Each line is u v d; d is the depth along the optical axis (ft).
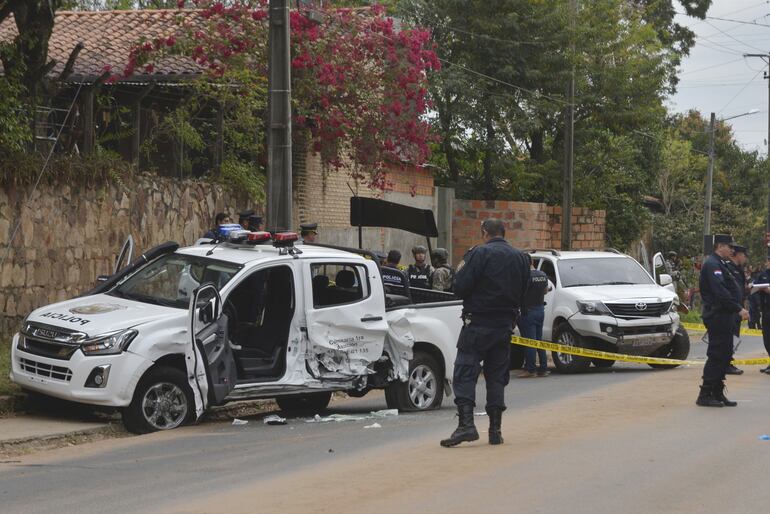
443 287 84.53
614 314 88.12
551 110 147.74
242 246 58.90
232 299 58.44
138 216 88.33
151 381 52.44
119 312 53.26
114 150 97.76
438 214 146.41
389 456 45.42
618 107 155.22
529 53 148.25
